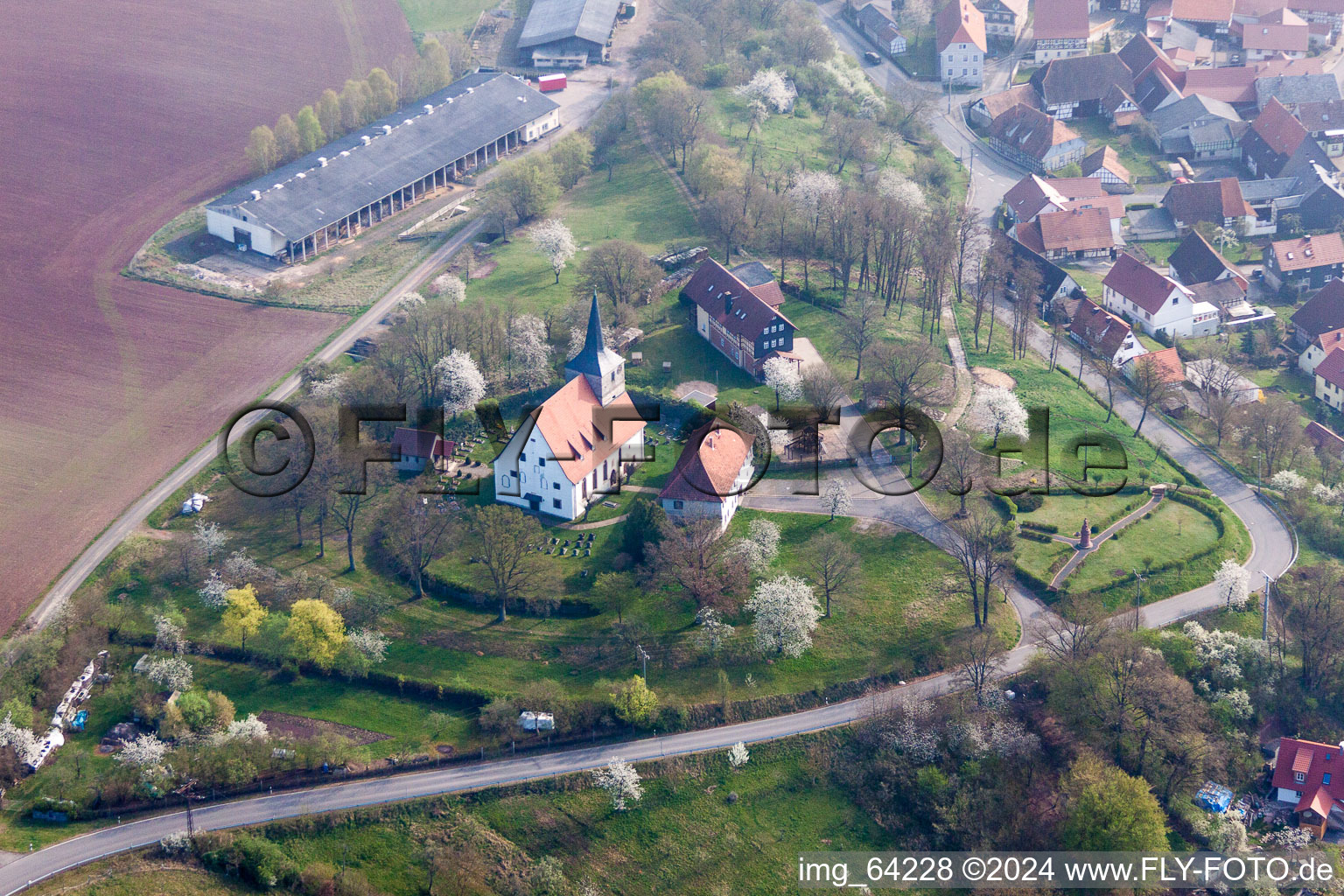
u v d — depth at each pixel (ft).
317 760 580.30
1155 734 593.42
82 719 603.67
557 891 549.54
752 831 572.10
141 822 558.97
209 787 573.33
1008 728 599.16
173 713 590.96
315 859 552.82
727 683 619.26
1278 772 596.70
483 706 609.83
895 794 586.04
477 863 553.64
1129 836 555.28
